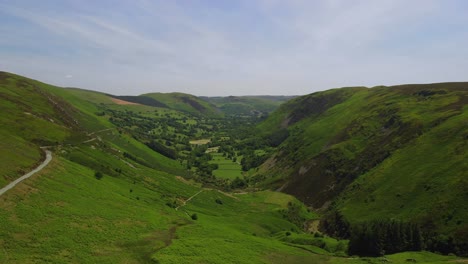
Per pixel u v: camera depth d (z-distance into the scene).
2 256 55.03
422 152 174.38
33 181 89.38
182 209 144.88
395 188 159.12
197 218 130.38
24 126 162.62
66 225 74.12
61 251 63.09
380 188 167.50
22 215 69.88
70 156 147.50
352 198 176.12
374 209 154.25
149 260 71.69
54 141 162.50
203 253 82.88
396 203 148.62
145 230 90.56
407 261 101.25
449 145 165.12
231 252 89.69
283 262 94.56
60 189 93.31
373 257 111.38
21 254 57.50
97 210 90.25
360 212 158.00
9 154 100.62
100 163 157.62
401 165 174.75
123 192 125.69
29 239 63.00
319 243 133.62
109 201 103.31
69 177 107.81
